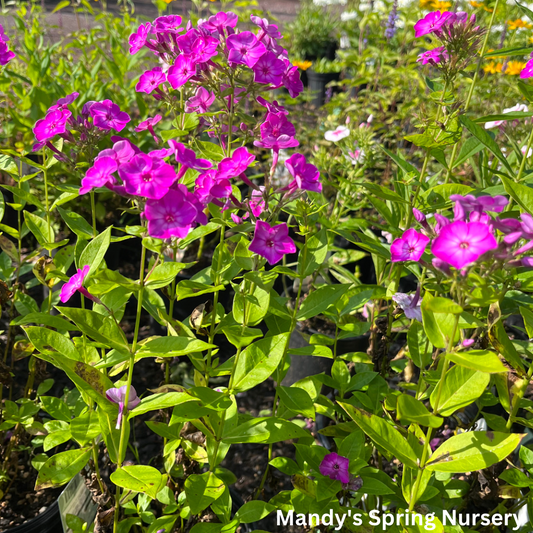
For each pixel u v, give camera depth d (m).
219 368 0.44
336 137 0.84
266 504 0.43
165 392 0.39
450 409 0.35
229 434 0.42
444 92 0.52
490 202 0.31
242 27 1.44
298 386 0.50
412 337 0.47
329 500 0.43
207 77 0.42
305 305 0.45
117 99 0.96
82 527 0.42
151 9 2.51
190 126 0.52
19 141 0.96
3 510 0.52
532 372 0.42
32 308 0.54
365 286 0.54
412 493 0.38
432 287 0.46
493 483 0.46
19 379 0.69
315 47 2.23
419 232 0.37
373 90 1.18
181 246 0.45
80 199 0.88
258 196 0.40
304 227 0.43
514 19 1.23
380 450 0.47
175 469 0.47
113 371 0.45
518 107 0.62
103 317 0.37
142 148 0.92
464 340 0.38
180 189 0.34
